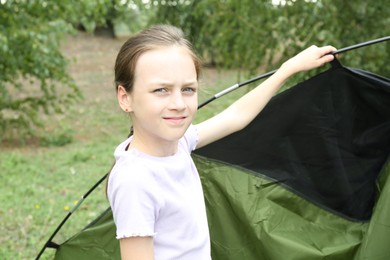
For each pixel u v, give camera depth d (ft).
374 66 20.71
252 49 22.49
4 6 23.94
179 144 6.81
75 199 19.35
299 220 8.50
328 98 8.41
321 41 20.95
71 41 67.31
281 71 7.71
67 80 28.14
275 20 21.76
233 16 22.86
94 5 25.58
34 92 38.32
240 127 7.63
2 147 27.55
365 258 7.84
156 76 5.85
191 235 6.12
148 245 5.74
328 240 8.38
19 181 21.40
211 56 45.37
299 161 8.59
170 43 5.98
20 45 24.66
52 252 14.76
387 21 20.71
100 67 54.70
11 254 14.70
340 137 8.50
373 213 7.92
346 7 20.83
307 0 20.93
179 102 5.88
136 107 6.04
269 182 8.51
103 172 22.90
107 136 30.40
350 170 8.58
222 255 8.59
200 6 23.89
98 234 8.36
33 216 17.57
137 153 6.05
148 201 5.78
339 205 8.59
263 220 8.39
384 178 8.52
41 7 24.93
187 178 6.32
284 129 8.52
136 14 37.09
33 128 31.83
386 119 8.45
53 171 23.22
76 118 35.01
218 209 8.62
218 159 8.64
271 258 8.34
